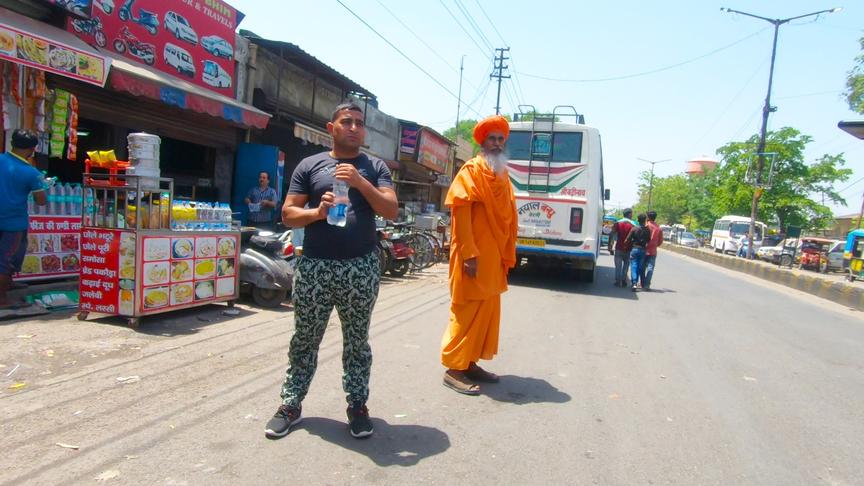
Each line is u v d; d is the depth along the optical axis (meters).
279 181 10.83
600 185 11.23
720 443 3.54
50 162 8.00
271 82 11.69
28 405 3.35
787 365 5.84
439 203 26.20
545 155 10.68
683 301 10.55
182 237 5.57
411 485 2.73
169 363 4.32
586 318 7.78
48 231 6.15
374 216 3.19
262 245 6.80
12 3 6.47
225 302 6.57
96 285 5.27
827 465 3.30
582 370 5.06
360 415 3.22
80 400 3.48
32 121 6.36
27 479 2.53
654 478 2.99
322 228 3.03
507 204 4.30
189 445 2.98
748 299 12.07
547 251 10.70
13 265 5.29
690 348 6.31
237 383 3.98
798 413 4.25
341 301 3.10
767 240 36.94
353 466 2.88
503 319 7.29
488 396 4.18
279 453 2.96
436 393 4.15
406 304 7.84
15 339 4.61
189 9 9.27
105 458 2.77
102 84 6.21
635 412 4.02
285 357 4.68
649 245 11.75
